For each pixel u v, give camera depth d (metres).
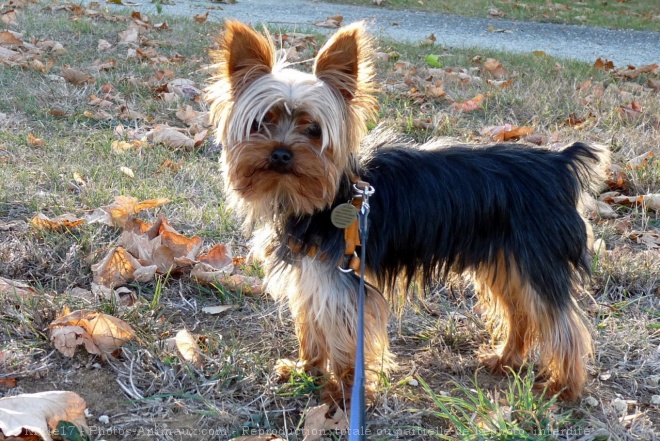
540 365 1.25
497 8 4.30
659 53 3.39
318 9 3.96
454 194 1.17
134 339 1.23
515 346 1.26
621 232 1.56
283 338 1.29
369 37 1.16
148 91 2.09
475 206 1.17
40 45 2.37
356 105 1.17
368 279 1.17
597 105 2.19
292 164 1.12
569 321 1.19
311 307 1.16
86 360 1.21
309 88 1.13
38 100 1.92
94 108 1.93
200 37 2.74
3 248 1.38
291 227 1.16
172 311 1.31
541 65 2.71
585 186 1.22
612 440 1.13
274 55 1.16
